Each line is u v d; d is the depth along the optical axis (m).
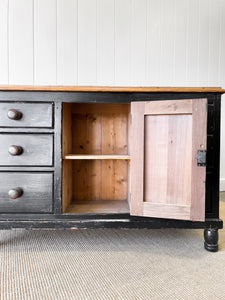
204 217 0.86
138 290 0.68
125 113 1.34
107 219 0.96
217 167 0.95
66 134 1.09
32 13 1.68
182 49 1.86
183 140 0.89
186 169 0.89
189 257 0.89
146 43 1.80
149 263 0.84
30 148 0.94
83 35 1.73
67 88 0.93
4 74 1.67
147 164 0.94
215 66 1.93
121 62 1.78
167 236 1.12
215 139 0.94
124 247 0.99
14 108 0.93
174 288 0.69
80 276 0.75
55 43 1.71
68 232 1.17
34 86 0.92
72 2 1.71
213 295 0.66
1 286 0.70
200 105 0.86
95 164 1.34
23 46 1.68
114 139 1.34
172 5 1.82
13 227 0.93
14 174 0.94
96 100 0.95
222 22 1.92
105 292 0.67
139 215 0.93
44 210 0.94
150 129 0.93
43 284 0.71
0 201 0.93
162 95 0.95
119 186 1.35
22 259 0.87
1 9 1.65
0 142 0.93
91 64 1.75
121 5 1.76
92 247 0.98
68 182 1.16
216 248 0.94
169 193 0.91
